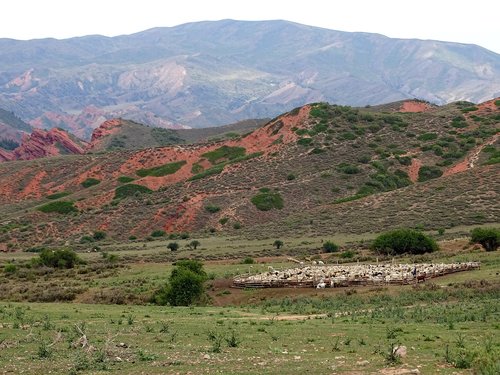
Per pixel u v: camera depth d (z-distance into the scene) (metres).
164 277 60.41
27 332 28.06
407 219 101.06
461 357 19.56
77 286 57.69
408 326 29.62
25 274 69.38
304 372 18.64
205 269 65.69
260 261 74.81
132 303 48.31
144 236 124.25
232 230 120.19
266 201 130.88
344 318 34.62
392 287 47.19
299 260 72.94
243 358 21.38
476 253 64.94
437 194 112.19
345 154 152.88
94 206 151.00
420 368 18.91
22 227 134.12
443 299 40.78
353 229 100.75
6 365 20.28
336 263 68.12
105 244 117.25
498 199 103.19
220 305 47.62
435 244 71.69
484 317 31.34
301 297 46.44
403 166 146.12
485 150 146.00
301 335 27.38
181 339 26.38
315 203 129.00
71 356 21.61
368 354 22.02
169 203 136.50
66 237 126.25
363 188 135.00
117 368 19.75
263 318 35.78
